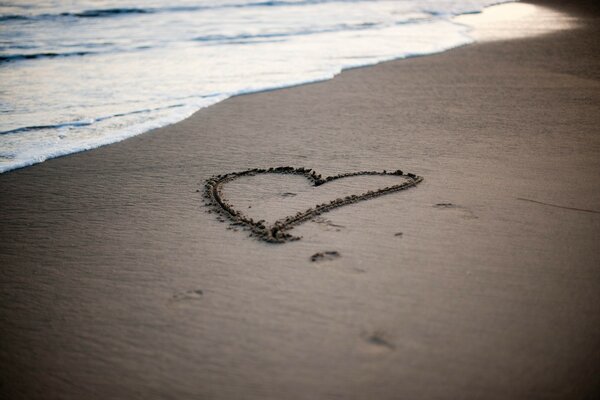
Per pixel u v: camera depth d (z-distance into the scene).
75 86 3.43
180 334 1.47
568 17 6.94
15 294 1.62
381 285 1.59
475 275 1.61
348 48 4.74
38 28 5.46
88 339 1.47
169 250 1.77
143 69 3.91
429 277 1.61
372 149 2.42
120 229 1.88
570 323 1.46
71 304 1.58
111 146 2.53
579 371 1.35
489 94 3.19
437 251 1.71
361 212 1.91
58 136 2.63
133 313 1.54
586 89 3.23
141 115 2.91
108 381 1.37
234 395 1.33
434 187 2.06
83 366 1.41
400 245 1.74
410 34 5.59
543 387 1.32
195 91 3.33
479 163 2.25
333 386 1.33
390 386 1.33
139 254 1.76
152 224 1.91
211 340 1.45
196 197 2.07
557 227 1.80
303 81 3.58
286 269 1.66
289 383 1.34
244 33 5.41
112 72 3.82
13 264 1.73
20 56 4.25
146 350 1.44
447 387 1.32
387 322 1.47
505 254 1.69
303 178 2.17
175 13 6.60
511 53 4.47
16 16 5.95
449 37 5.39
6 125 2.74
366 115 2.87
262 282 1.62
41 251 1.79
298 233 1.81
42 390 1.36
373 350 1.41
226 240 1.80
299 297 1.56
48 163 2.37
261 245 1.77
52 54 4.35
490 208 1.91
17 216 1.97
